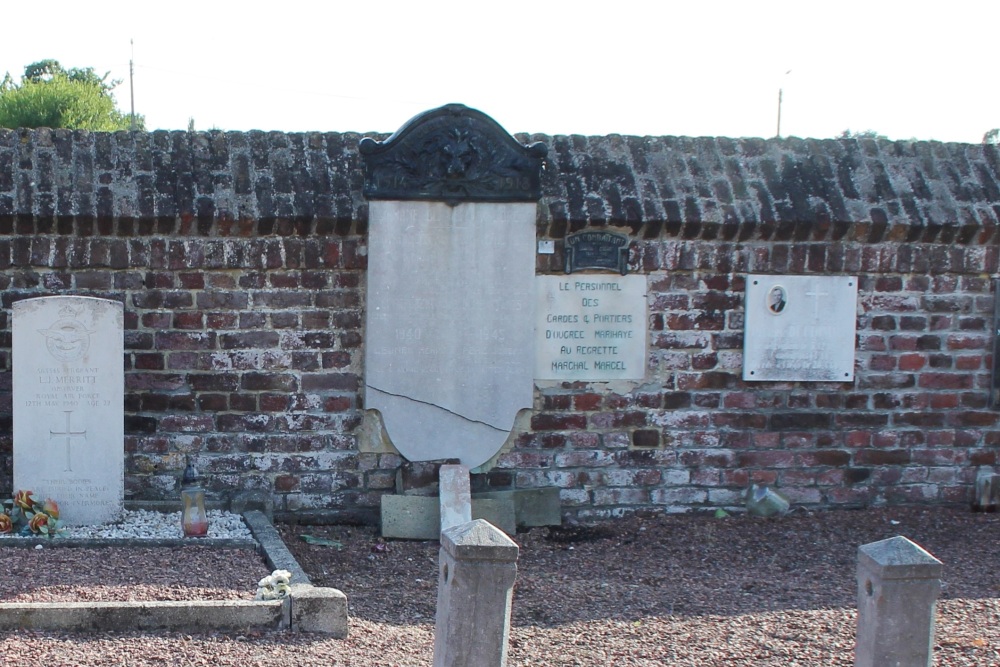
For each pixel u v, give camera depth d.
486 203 9.24
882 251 9.67
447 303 9.28
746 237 9.51
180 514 8.85
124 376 9.01
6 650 5.72
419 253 9.21
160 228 8.95
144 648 5.86
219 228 9.00
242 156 9.37
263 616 6.32
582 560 8.57
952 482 9.92
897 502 9.91
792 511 9.78
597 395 9.52
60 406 8.48
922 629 5.07
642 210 9.34
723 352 9.62
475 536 4.98
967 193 9.86
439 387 9.33
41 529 8.05
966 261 9.76
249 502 8.99
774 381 9.68
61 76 34.78
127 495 9.09
